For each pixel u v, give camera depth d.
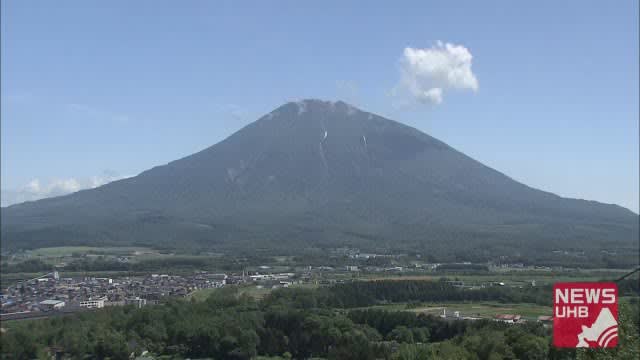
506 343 135.25
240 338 177.88
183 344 183.00
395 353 151.00
